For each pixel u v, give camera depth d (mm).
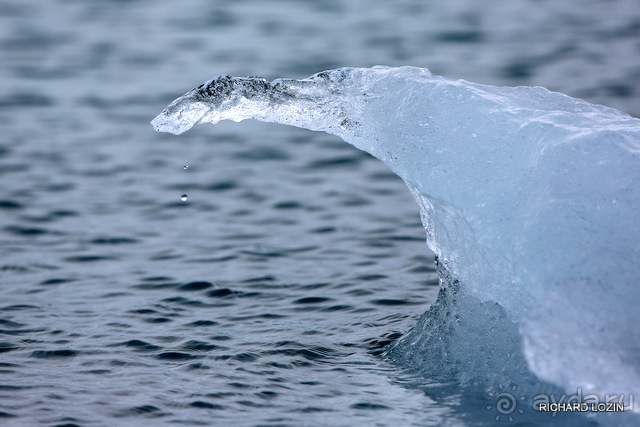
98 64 50969
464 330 16969
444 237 17703
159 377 15914
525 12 63750
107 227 27234
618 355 13469
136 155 35438
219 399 14938
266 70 49344
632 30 57688
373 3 66625
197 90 17922
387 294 21453
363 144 17922
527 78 46438
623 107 40375
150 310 20094
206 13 63781
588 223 14836
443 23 60375
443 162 16656
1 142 36625
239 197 30609
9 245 25344
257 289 21828
